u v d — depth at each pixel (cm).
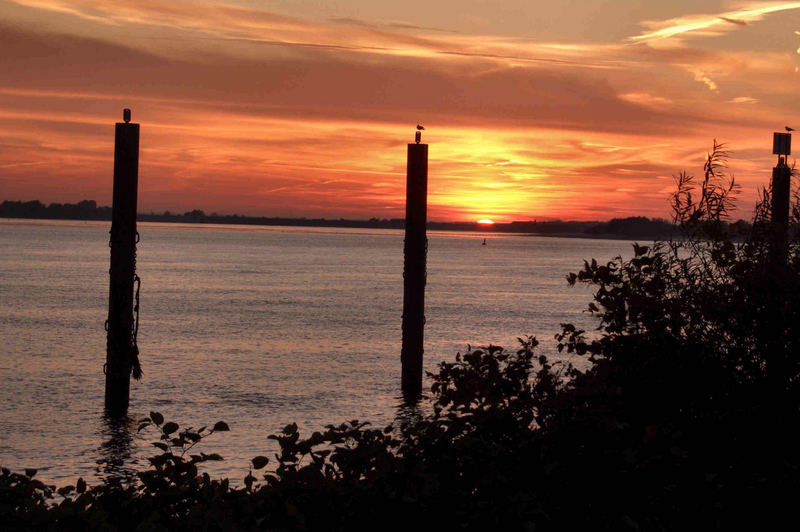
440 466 786
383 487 732
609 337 986
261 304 7212
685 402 928
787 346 906
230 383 3431
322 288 9419
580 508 771
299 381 3500
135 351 2747
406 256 3023
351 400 3094
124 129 2650
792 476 838
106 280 9794
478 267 16312
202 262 15375
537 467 780
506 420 822
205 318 6012
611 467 775
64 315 5994
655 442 825
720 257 952
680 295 959
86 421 2681
